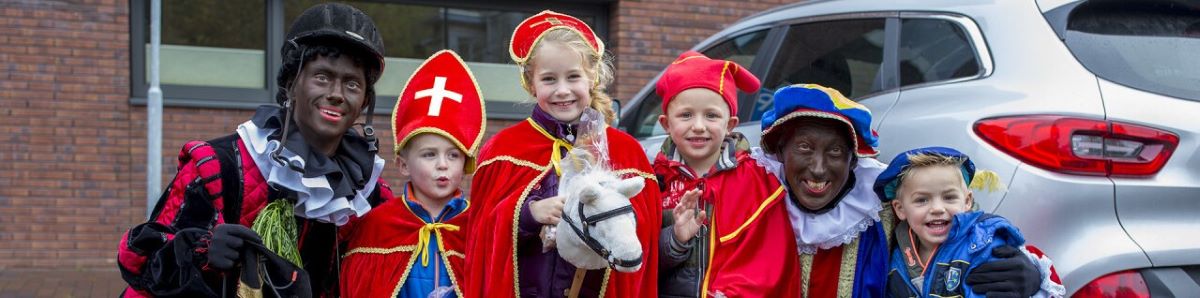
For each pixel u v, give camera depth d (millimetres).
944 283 3096
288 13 9234
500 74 9672
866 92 4383
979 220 3107
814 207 3273
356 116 3100
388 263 3352
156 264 2783
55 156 8570
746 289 3166
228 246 2715
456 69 3510
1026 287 2979
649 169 3105
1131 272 3367
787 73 4812
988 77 3840
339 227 3350
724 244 3250
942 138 3768
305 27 3033
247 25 9148
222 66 9094
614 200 2623
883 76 4336
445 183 3396
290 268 2875
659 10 9648
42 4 8469
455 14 9586
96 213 8688
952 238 3123
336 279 3371
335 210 3059
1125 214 3426
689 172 3383
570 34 3107
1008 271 2986
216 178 2879
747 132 4695
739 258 3229
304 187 2977
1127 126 3467
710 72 3391
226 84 9102
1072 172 3441
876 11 4527
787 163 3244
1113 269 3352
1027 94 3654
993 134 3600
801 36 4852
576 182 2705
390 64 9430
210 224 2871
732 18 9883
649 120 5344
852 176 3311
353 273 3346
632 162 3068
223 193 2887
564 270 2982
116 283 7945
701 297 3230
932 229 3170
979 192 3572
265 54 9195
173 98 8891
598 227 2602
